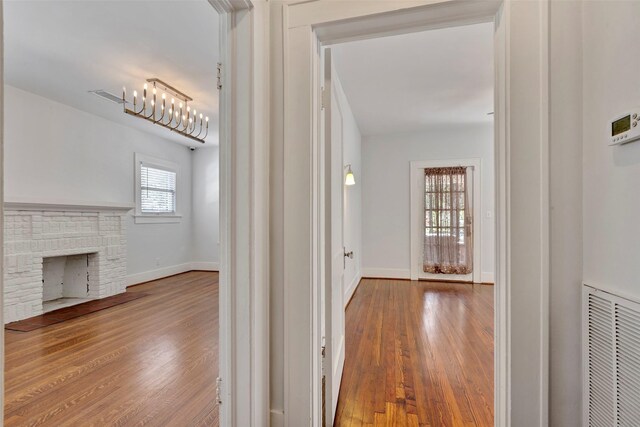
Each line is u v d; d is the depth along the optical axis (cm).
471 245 499
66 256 426
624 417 93
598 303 104
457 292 441
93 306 381
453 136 505
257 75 133
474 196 499
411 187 521
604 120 102
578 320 112
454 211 503
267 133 139
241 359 128
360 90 339
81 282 425
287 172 138
